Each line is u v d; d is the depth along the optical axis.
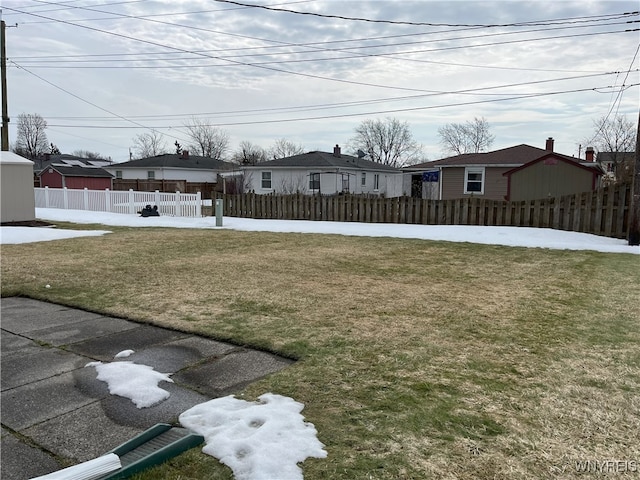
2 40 18.20
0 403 2.70
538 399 2.68
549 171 14.27
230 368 3.19
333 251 9.00
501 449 2.15
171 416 2.54
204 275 6.48
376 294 5.38
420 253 8.80
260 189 27.16
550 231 11.02
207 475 1.98
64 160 47.75
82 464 1.96
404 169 26.08
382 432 2.30
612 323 4.21
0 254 8.32
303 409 2.55
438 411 2.52
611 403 2.63
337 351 3.47
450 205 12.82
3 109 18.62
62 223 14.70
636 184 9.22
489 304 4.93
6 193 13.17
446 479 1.92
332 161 26.14
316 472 1.97
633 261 7.78
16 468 2.05
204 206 23.45
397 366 3.18
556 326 4.13
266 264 7.43
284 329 4.00
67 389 2.89
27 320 4.39
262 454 2.08
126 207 18.17
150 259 7.88
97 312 4.62
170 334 3.93
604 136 37.25
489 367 3.17
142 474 1.98
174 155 39.69
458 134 51.81
